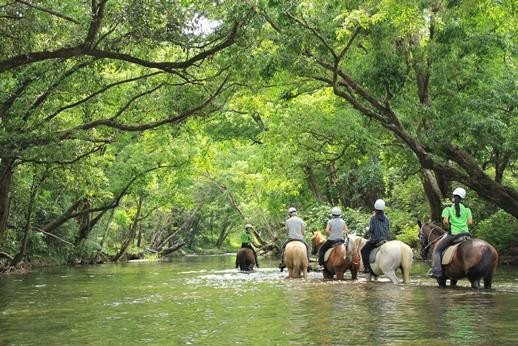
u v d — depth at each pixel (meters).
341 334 8.02
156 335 8.50
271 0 17.03
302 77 21.06
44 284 19.58
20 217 31.42
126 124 23.66
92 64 20.28
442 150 20.08
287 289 14.97
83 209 38.03
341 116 23.58
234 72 20.16
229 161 50.62
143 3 15.95
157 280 20.33
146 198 44.94
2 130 19.59
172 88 23.05
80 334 8.80
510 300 11.64
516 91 19.08
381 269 16.55
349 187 37.56
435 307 10.62
